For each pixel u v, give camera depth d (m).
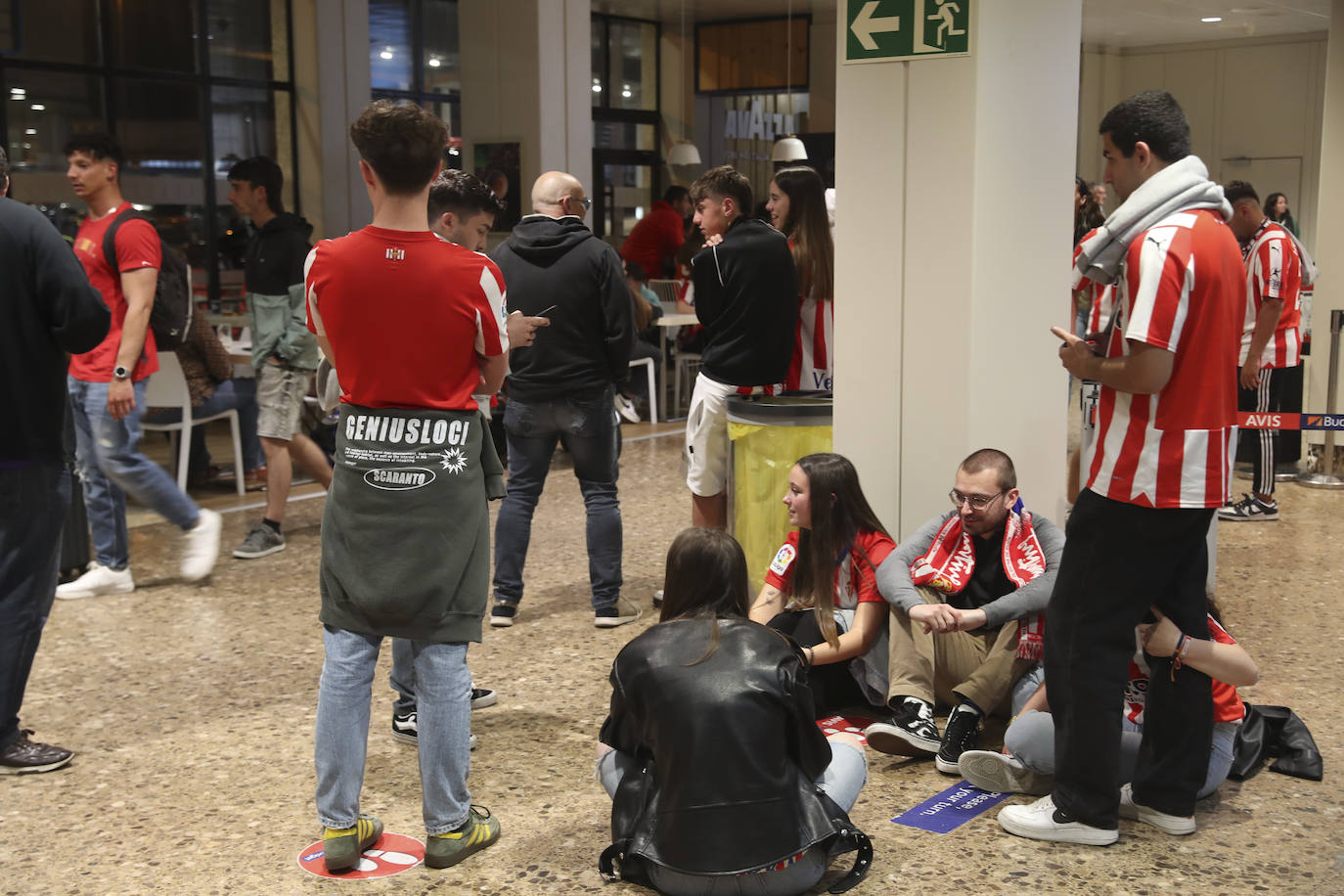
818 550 3.54
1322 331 7.42
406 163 2.55
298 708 3.81
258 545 5.65
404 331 2.58
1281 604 4.82
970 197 3.58
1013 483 3.37
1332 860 2.75
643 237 12.14
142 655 4.31
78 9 10.33
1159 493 2.63
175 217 11.16
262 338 5.61
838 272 3.86
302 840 2.94
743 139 16.17
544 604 4.92
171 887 2.72
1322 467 7.30
